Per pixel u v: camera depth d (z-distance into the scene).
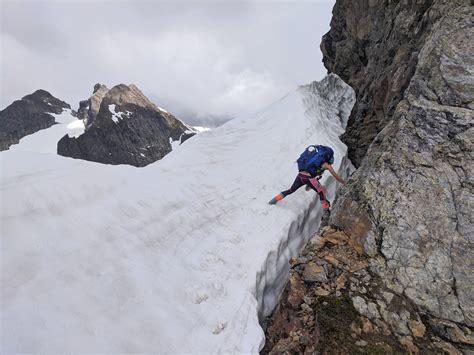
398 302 4.39
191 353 3.89
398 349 3.85
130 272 4.29
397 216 5.12
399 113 6.18
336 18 17.16
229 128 10.50
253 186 8.12
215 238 6.07
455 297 4.29
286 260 6.65
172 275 4.77
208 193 7.14
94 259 4.05
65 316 3.25
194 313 4.44
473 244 4.48
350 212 5.68
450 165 5.09
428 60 6.23
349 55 15.93
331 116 13.23
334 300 4.46
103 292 3.78
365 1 13.70
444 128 5.38
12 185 4.06
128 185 5.71
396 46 10.44
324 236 5.65
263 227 6.80
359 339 3.96
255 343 4.39
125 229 4.81
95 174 5.30
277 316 4.91
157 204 5.78
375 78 11.80
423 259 4.68
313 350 3.92
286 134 10.38
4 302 2.98
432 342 3.96
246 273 5.55
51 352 2.91
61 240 3.90
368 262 4.96
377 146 6.36
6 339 2.76
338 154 9.55
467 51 5.82
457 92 5.60
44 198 4.18
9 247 3.38
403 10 10.11
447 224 4.75
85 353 3.11
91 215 4.55
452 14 6.48
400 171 5.45
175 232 5.58
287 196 7.96
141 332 3.70
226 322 4.53
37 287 3.30
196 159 8.14
